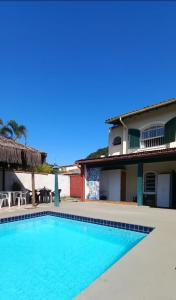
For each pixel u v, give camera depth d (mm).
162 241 7379
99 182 19875
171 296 4062
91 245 8914
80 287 5469
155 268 5297
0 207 15875
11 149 16453
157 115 19047
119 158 16953
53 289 5371
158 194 17625
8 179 23297
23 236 10234
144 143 19891
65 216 13141
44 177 27297
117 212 13445
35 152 18234
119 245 8852
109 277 4824
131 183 20266
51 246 8836
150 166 19172
